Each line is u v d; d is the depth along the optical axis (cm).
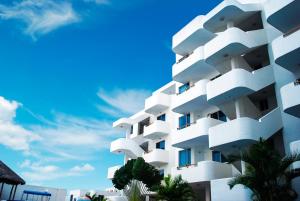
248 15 1909
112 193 3825
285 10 1505
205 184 2005
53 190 3706
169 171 2538
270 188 1173
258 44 1809
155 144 2911
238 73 1661
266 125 1567
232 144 1603
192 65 2238
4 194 3234
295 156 1173
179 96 2309
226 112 1886
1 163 2205
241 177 1225
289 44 1417
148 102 2944
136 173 2212
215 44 1852
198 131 1969
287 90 1355
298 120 1545
